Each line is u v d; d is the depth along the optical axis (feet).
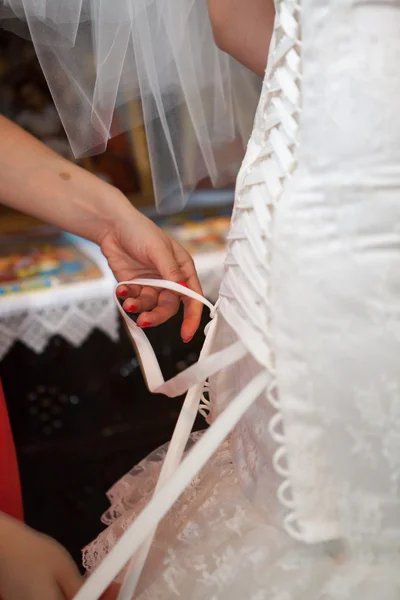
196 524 2.03
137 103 3.27
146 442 7.14
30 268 7.27
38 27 2.69
